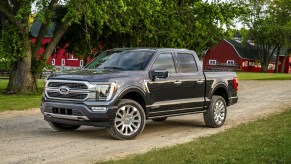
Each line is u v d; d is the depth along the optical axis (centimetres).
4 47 2320
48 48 2503
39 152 841
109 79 952
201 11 2695
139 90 998
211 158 732
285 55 9425
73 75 973
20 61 2420
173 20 2720
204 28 2827
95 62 1106
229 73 1283
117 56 1092
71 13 2122
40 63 2462
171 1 2675
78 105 937
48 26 2289
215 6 2706
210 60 9431
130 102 984
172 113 1086
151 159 736
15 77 2453
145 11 2361
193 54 1166
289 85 3266
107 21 2253
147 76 1023
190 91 1133
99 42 3055
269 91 2652
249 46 9800
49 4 2269
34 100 1948
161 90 1052
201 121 1344
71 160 777
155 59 1060
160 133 1105
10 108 1625
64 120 977
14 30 2302
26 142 941
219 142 891
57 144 924
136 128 1004
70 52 3122
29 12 2120
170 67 1091
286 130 1029
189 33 2927
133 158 750
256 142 870
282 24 8719
